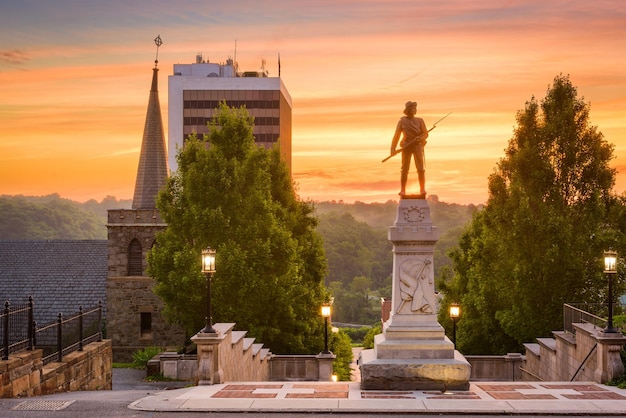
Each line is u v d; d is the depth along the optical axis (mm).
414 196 22641
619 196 38875
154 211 58969
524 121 39000
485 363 32281
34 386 21500
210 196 39875
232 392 20234
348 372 53812
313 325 44938
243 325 39125
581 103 38562
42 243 66750
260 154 40875
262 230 40250
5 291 62281
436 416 17281
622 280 36562
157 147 66750
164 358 37344
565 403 18406
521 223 36719
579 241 36344
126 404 18406
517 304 37844
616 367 22094
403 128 22766
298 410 17672
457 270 50969
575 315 27062
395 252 22438
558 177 38375
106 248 66125
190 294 38719
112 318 59094
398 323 22125
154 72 67438
